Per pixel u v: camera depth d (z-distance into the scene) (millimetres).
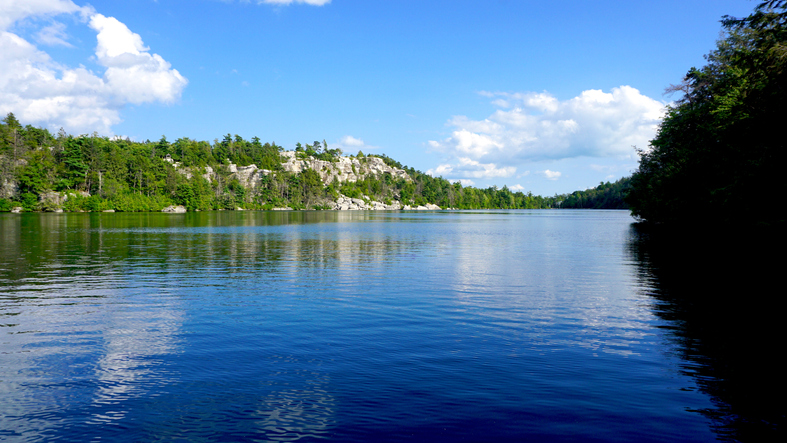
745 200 27875
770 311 13773
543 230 62875
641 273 21953
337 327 11820
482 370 8672
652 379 8273
